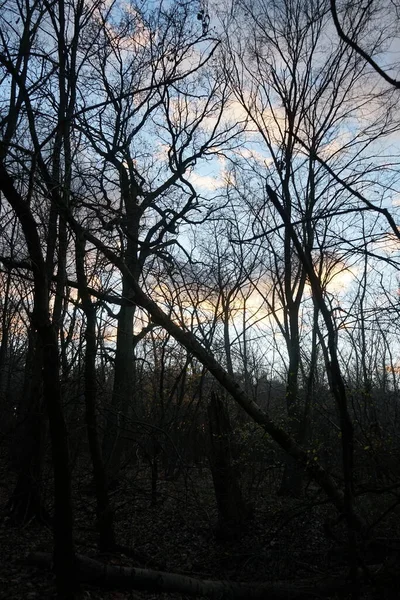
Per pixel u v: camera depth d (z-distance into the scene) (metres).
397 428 10.58
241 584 7.82
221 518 10.17
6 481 12.47
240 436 11.41
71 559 6.45
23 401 11.52
